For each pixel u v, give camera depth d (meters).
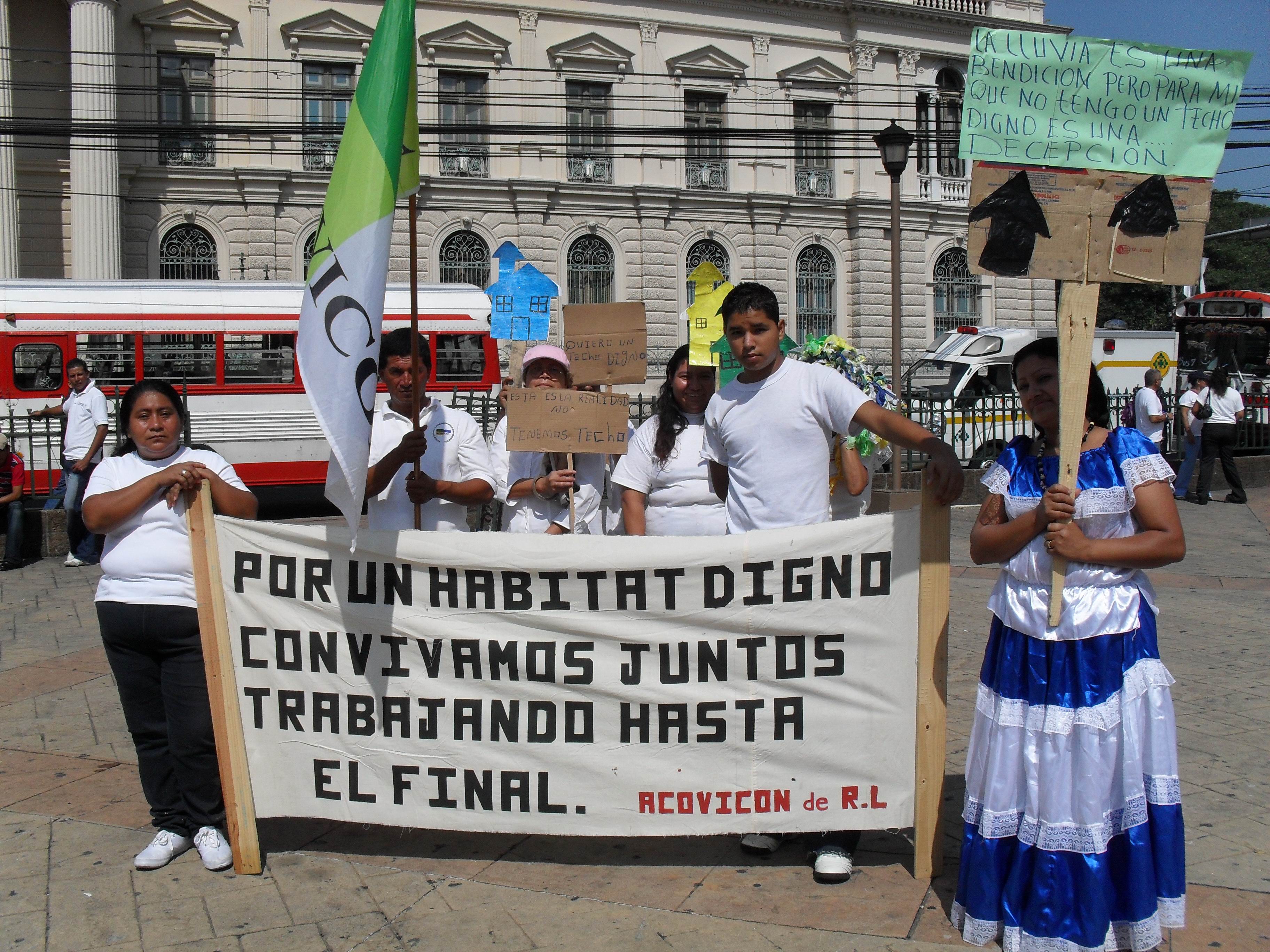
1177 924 2.96
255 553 3.64
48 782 4.63
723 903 3.42
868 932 3.21
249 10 26.28
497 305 4.68
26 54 24.50
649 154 29.97
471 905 3.44
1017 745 3.06
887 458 12.76
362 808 3.66
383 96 3.38
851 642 3.49
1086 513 2.97
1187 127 2.99
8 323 14.34
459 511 4.41
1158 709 2.99
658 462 4.43
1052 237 2.96
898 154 12.95
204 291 15.22
